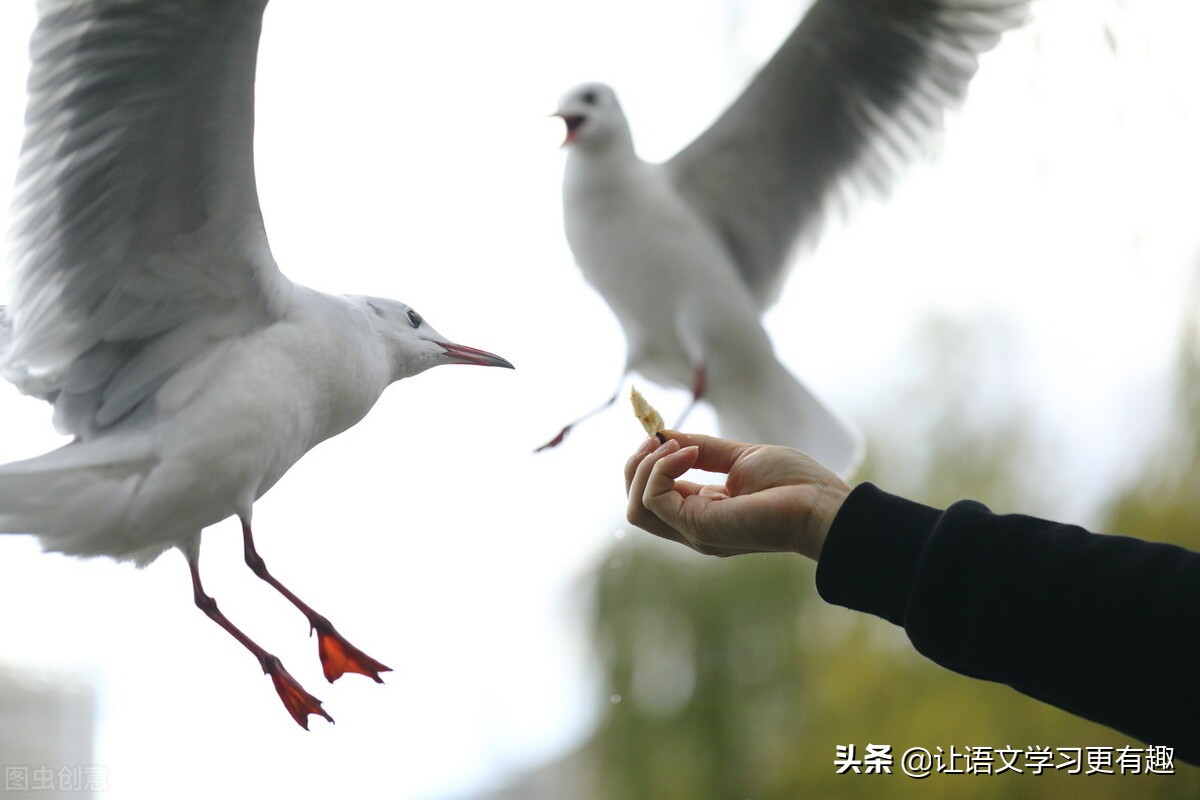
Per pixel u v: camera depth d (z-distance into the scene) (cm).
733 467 280
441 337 381
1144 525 557
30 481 295
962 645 225
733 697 620
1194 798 508
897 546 235
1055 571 218
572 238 593
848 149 600
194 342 327
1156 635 207
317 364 331
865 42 567
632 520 286
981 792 537
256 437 320
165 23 293
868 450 673
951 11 551
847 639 619
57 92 309
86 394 333
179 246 320
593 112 580
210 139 305
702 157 598
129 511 309
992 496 634
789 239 621
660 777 614
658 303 586
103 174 315
